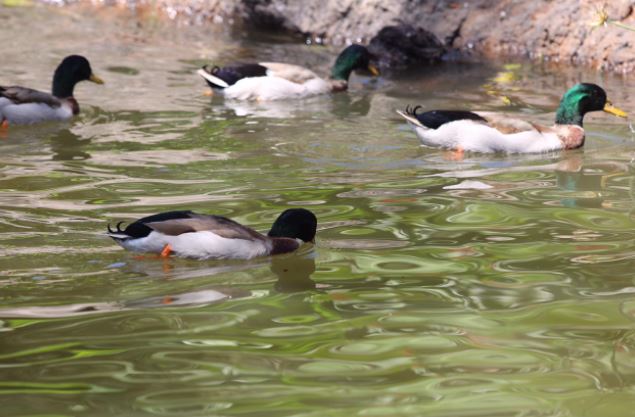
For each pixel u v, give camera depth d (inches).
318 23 1029.2
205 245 460.8
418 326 395.2
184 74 867.4
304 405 331.3
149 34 1013.8
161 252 462.3
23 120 708.7
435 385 346.9
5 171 596.7
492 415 326.3
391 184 586.2
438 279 443.8
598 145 690.2
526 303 417.7
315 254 475.8
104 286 429.7
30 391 339.6
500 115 679.7
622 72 875.4
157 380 347.9
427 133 672.4
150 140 673.6
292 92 807.7
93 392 338.6
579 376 353.7
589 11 904.3
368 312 408.5
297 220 483.8
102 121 722.8
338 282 441.1
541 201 558.3
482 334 388.5
